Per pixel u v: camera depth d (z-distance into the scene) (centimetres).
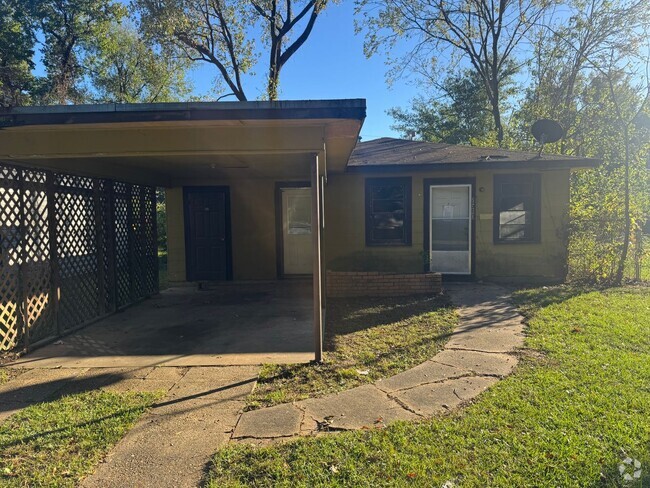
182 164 710
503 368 435
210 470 275
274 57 2106
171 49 1939
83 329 645
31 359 510
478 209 944
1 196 517
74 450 303
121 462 287
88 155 453
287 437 314
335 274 820
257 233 1041
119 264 780
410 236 968
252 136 446
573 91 1834
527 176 933
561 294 777
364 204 975
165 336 604
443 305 720
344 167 848
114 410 365
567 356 460
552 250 937
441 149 1104
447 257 970
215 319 698
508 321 611
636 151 1025
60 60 2391
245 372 452
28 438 319
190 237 1044
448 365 451
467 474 264
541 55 1941
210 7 1966
